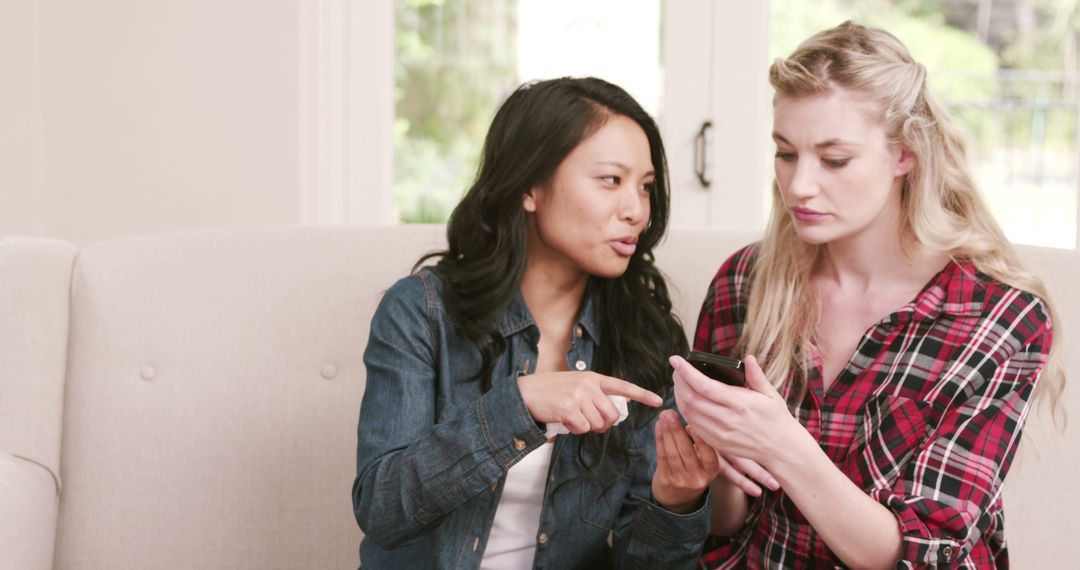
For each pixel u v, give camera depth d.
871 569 1.25
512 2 3.08
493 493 1.39
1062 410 1.51
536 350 1.45
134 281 1.71
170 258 1.73
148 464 1.65
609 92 1.41
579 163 1.37
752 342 1.45
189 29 3.02
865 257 1.42
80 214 3.07
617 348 1.48
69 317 1.70
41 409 1.63
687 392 1.22
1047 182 3.01
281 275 1.72
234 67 3.02
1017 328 1.34
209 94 3.03
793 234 1.44
